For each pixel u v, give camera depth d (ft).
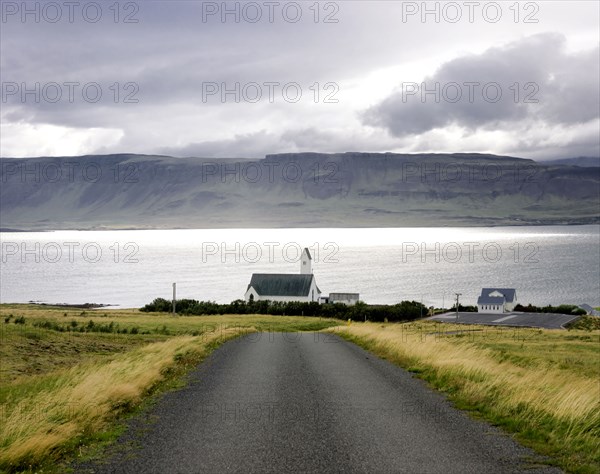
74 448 32.24
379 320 326.85
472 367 57.82
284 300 418.51
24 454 29.81
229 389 51.70
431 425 37.52
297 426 37.29
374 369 65.62
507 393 45.16
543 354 130.41
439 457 30.25
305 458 30.09
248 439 34.01
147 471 28.07
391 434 35.14
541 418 38.06
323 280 646.74
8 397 49.03
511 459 29.86
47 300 490.49
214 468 28.45
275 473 27.71
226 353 84.17
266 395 48.62
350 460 29.76
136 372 55.21
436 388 52.19
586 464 28.78
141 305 454.81
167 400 46.37
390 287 587.68
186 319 249.55
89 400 40.96
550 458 30.04
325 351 87.81
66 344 105.09
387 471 27.94
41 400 42.86
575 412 37.47
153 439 34.06
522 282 628.28
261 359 76.02
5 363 78.84
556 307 381.60
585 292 550.36
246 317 277.44
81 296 515.50
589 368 101.55
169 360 68.44
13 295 522.47
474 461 29.53
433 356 70.03
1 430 34.32
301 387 52.80
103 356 94.84
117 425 37.63
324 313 330.54
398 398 47.16
